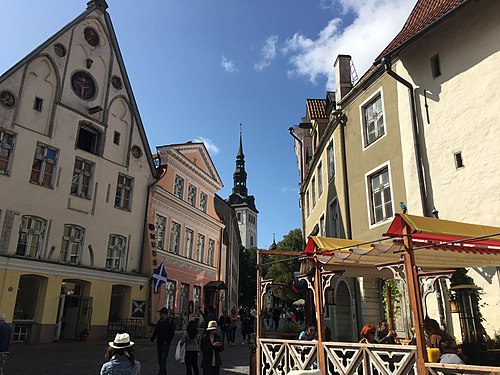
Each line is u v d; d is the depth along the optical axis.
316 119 22.97
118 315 25.88
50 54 24.25
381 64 15.29
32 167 22.36
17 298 20.75
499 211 10.89
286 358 9.41
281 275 53.62
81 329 23.31
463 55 12.52
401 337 13.66
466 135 12.05
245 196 127.50
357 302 16.12
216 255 40.91
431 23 12.31
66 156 24.16
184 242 34.47
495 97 11.46
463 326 10.45
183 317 32.47
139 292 26.70
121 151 28.03
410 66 14.23
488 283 10.60
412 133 13.69
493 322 10.35
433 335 7.98
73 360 15.02
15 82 22.27
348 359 7.73
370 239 15.30
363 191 16.17
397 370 6.63
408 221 6.77
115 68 28.61
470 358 9.72
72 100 25.20
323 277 9.74
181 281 33.25
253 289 81.31
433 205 12.69
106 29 28.34
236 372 13.84
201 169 37.88
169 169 32.66
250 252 84.50
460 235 7.18
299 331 13.34
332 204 19.66
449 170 12.36
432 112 13.20
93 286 23.98
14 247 20.73
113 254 26.20
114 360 5.69
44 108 23.55
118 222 26.70
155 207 30.34
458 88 12.50
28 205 21.69
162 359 11.42
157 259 29.88
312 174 25.38
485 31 12.01
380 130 15.73
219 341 10.95
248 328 24.36
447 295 11.52
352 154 17.28
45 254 22.08
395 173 14.34
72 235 23.83
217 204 50.03
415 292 6.44
